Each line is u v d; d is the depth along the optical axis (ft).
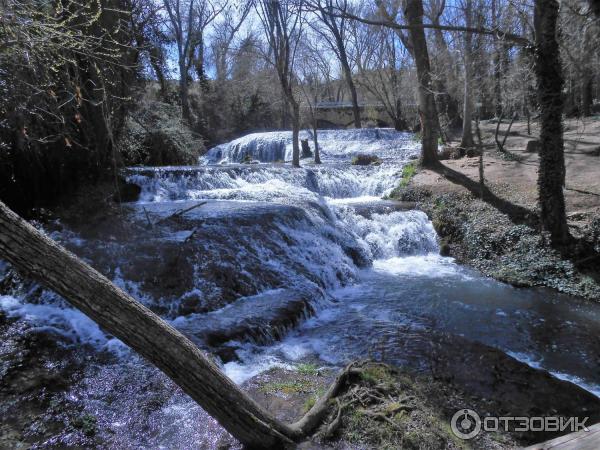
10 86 19.94
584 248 28.30
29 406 14.39
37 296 22.53
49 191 32.14
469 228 34.91
